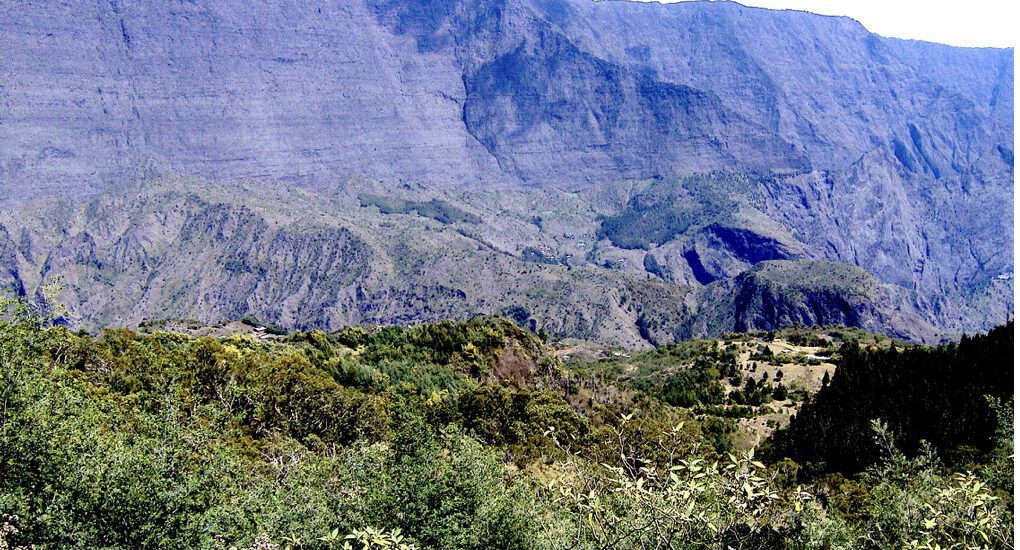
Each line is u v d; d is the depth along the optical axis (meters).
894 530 15.73
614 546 11.98
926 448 20.48
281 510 18.77
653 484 12.45
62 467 16.20
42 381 18.27
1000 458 20.95
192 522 16.72
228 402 32.06
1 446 15.89
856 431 42.22
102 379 34.78
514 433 39.06
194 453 18.98
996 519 13.12
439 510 17.95
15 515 15.22
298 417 38.00
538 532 17.05
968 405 38.50
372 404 40.97
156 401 30.39
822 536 13.01
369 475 20.75
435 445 19.31
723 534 11.70
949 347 47.78
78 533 15.53
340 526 18.39
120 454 17.02
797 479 33.94
